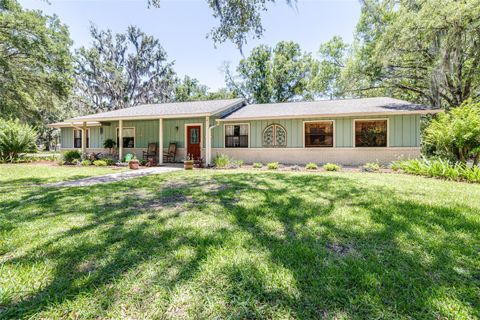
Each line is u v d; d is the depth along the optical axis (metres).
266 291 1.75
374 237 2.64
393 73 14.73
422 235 2.66
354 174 7.75
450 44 10.11
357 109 10.64
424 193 4.64
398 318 1.50
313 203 4.01
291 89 28.89
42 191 5.16
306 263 2.14
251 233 2.78
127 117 12.09
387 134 10.30
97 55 26.75
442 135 7.61
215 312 1.56
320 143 11.28
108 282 1.88
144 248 2.43
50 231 2.87
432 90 12.40
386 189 5.02
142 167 10.94
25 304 1.65
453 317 1.51
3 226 3.03
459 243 2.46
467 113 7.41
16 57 14.51
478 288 1.78
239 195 4.66
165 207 3.88
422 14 10.16
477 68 12.26
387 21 14.67
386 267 2.06
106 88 27.28
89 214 3.51
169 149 13.32
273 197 4.45
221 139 12.70
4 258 2.27
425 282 1.85
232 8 6.82
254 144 12.13
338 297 1.69
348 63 16.52
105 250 2.39
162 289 1.78
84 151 13.19
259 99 29.64
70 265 2.13
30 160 14.55
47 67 14.90
